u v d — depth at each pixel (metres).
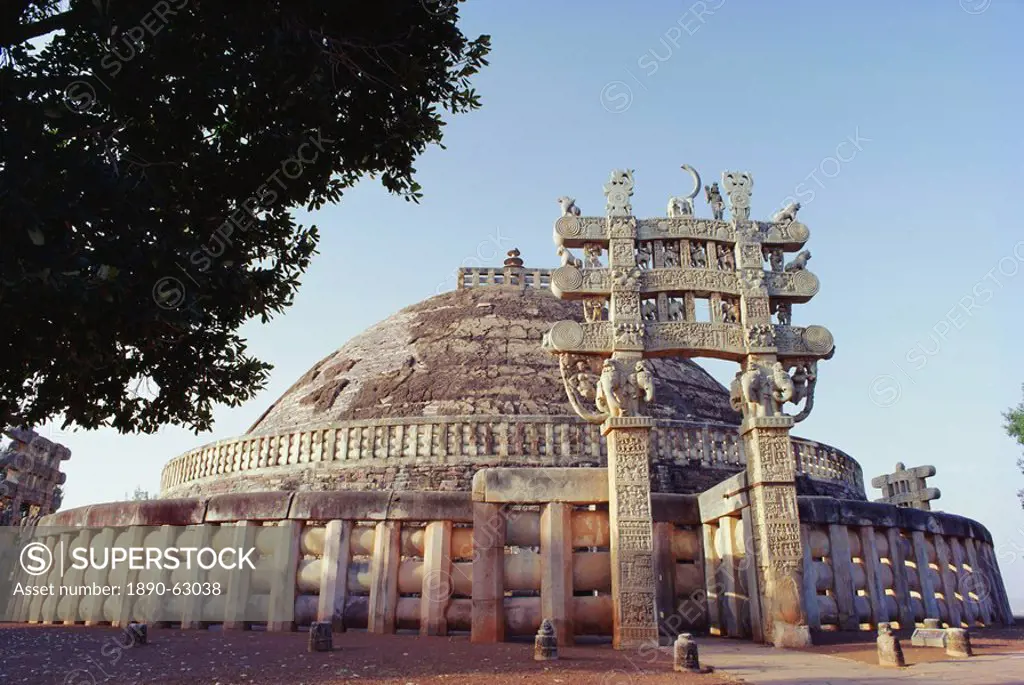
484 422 26.00
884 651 11.78
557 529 15.33
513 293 42.09
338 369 37.31
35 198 7.38
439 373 33.62
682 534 18.34
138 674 10.56
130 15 8.37
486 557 15.23
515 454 25.53
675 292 16.73
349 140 10.50
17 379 9.19
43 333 7.93
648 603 14.22
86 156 7.88
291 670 10.84
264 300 10.18
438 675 10.46
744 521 16.05
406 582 16.17
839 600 17.11
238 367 10.62
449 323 38.53
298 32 9.09
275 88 9.16
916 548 19.55
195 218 9.45
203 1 8.61
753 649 14.22
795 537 15.21
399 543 16.44
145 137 8.92
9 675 10.52
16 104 7.56
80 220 7.62
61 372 9.20
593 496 15.51
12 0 8.22
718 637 17.05
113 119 8.48
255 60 9.15
